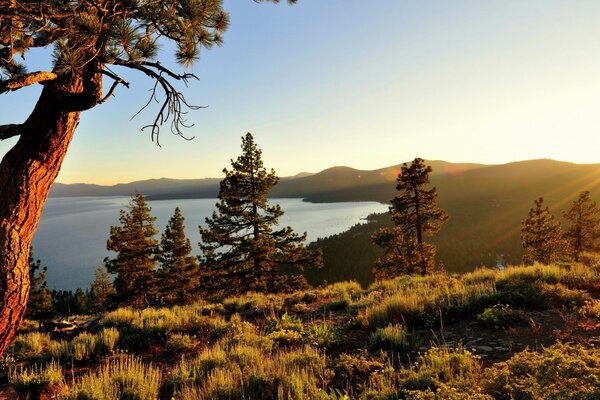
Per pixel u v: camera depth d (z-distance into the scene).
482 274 13.08
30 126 2.97
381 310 8.71
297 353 6.61
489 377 4.55
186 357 8.04
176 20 3.43
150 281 30.84
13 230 2.79
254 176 24.33
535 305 8.10
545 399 3.66
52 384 6.47
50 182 3.09
